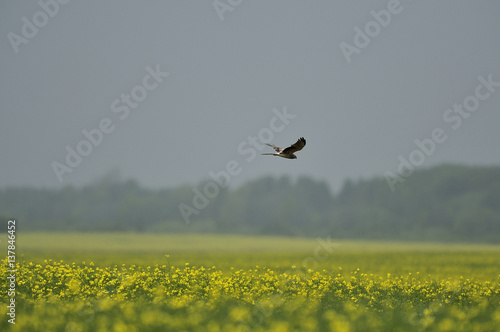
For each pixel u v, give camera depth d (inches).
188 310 1795.0
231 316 1662.2
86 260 4746.6
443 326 1537.9
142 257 5388.8
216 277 2482.8
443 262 5275.6
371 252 7564.0
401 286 2534.5
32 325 1565.0
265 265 4478.3
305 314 1716.3
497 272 4077.3
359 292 2431.1
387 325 1566.2
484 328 1566.2
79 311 1770.4
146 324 1525.6
